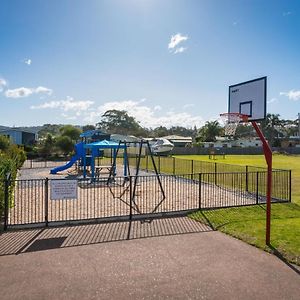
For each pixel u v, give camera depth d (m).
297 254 5.61
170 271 4.97
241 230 7.10
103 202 10.63
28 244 6.14
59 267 5.08
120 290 4.36
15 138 48.22
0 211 7.99
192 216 8.45
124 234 6.83
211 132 82.44
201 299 4.14
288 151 63.00
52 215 8.62
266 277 4.78
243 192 12.85
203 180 16.78
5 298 4.12
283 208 9.78
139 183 15.41
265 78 7.77
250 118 8.13
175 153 54.75
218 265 5.21
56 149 37.00
